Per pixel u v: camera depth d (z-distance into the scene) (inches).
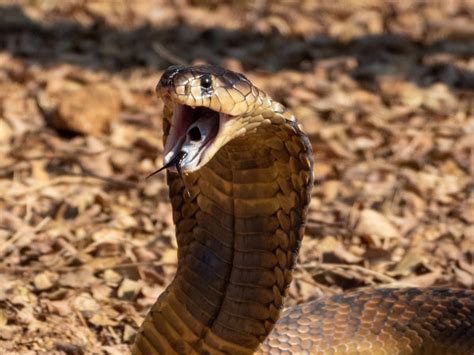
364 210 593.3
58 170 649.6
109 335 451.2
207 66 304.3
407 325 456.8
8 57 845.2
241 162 322.0
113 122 720.3
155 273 509.7
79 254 522.9
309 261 538.9
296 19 982.4
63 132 707.4
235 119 300.4
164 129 327.6
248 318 343.0
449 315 461.7
